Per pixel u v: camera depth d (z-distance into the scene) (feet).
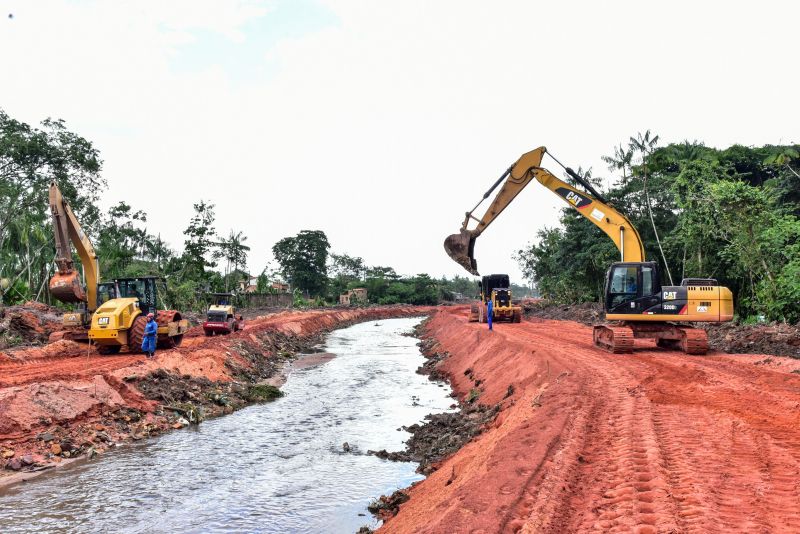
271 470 40.81
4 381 48.47
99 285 73.77
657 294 61.87
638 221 138.62
